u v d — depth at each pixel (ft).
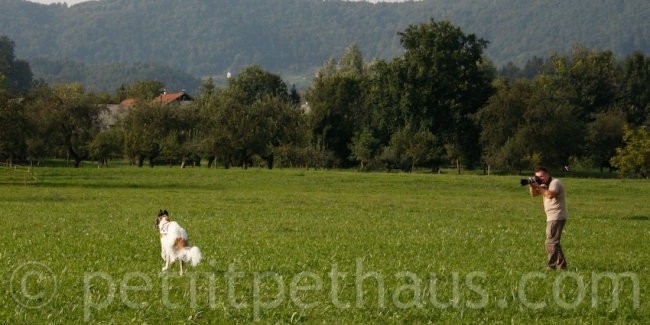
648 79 453.58
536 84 458.91
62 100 344.90
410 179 239.50
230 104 345.51
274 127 349.82
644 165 308.60
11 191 182.29
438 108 370.73
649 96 447.42
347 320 48.62
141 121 346.33
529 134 335.47
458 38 382.22
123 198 162.40
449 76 371.35
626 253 82.58
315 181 232.94
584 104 442.50
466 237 93.56
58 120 337.31
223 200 159.33
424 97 366.43
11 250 73.10
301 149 346.33
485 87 379.55
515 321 49.24
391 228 103.86
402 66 378.94
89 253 71.97
